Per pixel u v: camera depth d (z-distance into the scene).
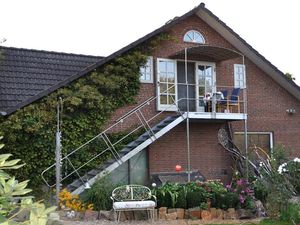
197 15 18.92
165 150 17.61
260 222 12.07
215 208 12.92
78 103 15.27
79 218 12.06
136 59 17.08
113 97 16.77
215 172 18.64
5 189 3.23
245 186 14.24
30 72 17.05
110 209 12.88
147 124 16.95
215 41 19.44
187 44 18.64
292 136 21.14
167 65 18.08
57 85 15.38
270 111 20.69
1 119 14.53
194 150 18.33
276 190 12.91
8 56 17.38
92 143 15.94
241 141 19.70
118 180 16.55
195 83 18.61
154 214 12.30
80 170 15.55
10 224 3.02
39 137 14.85
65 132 15.41
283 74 20.33
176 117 16.59
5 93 15.74
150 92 17.64
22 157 14.60
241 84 19.89
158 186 14.91
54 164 14.47
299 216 11.84
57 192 13.08
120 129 16.72
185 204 12.71
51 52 18.33
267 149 20.41
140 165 17.06
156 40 17.67
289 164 13.45
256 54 19.67
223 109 18.31
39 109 14.89
